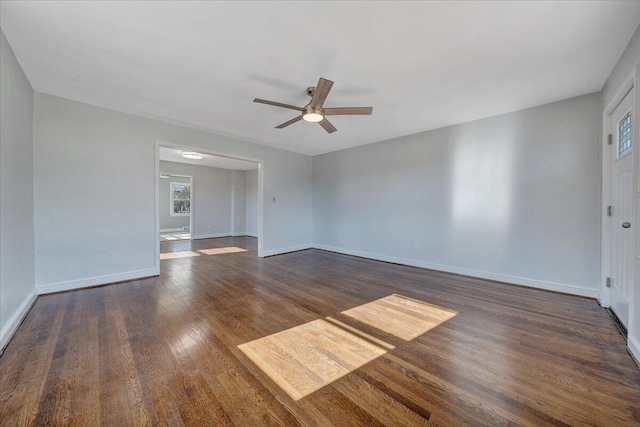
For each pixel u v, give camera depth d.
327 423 1.35
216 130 4.62
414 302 3.07
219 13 1.85
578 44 2.17
